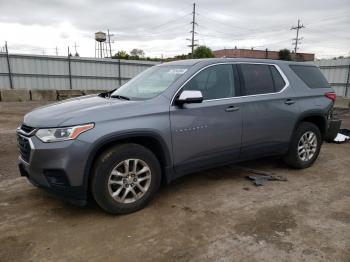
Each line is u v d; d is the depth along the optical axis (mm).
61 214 3406
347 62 19859
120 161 3236
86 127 3033
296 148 4809
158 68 4391
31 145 3070
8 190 4062
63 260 2592
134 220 3268
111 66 26078
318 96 4988
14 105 15656
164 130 3436
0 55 21641
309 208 3576
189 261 2580
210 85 3916
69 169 2975
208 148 3838
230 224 3188
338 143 7055
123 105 3348
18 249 2744
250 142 4227
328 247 2781
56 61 23766
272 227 3129
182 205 3635
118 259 2605
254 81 4328
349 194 4012
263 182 4328
